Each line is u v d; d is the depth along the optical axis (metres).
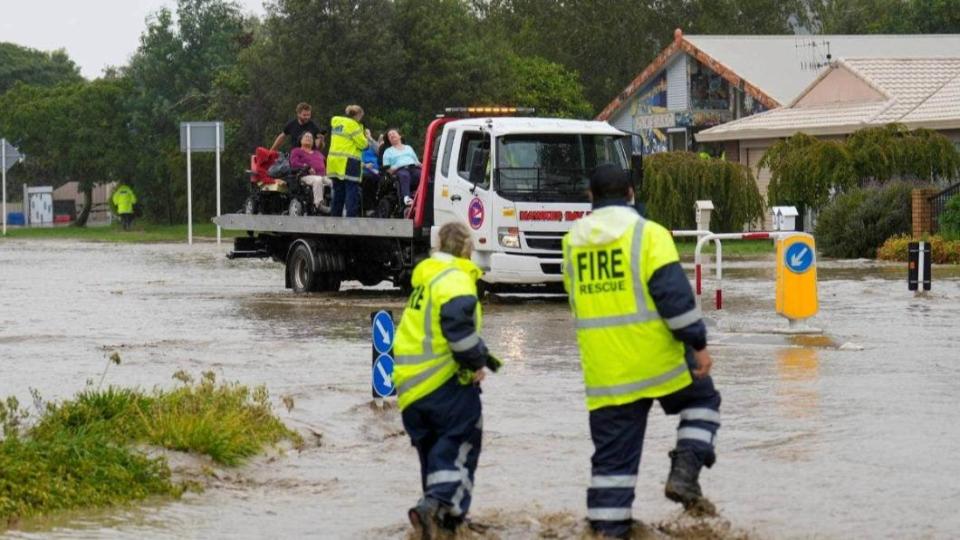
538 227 39.41
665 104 94.31
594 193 14.53
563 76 113.94
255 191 48.50
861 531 14.77
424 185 41.50
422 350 14.79
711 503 15.34
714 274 51.53
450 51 100.69
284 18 100.19
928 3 132.12
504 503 16.31
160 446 18.38
